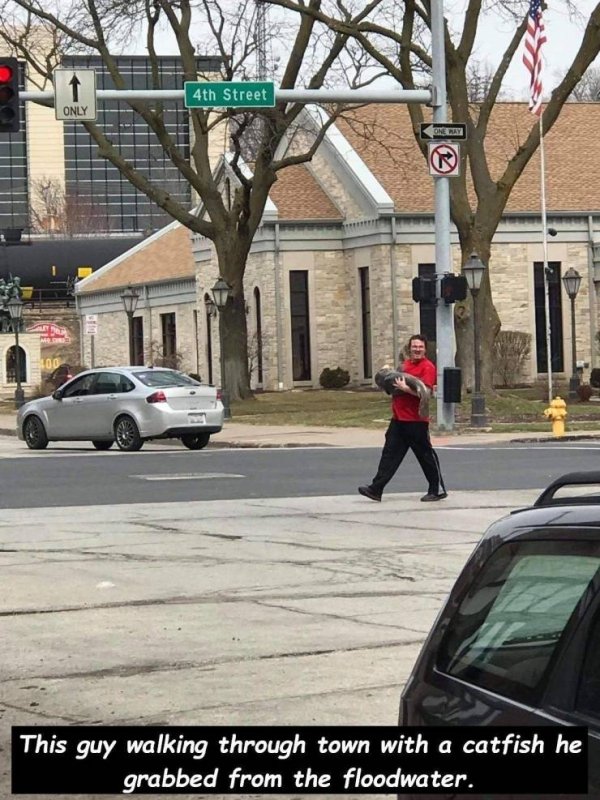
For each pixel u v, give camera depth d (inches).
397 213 2094.0
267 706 303.6
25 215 5295.3
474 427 1314.0
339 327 2201.0
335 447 1173.1
